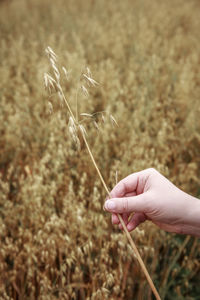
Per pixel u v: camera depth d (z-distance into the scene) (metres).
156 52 4.88
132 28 5.91
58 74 1.17
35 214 1.99
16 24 6.81
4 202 2.16
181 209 1.32
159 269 2.21
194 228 1.36
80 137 2.68
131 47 5.21
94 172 2.52
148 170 1.48
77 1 8.22
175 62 4.65
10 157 2.92
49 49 1.20
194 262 2.06
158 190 1.36
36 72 4.27
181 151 2.81
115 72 4.03
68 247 1.87
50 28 6.54
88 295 1.75
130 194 1.55
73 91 3.21
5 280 1.91
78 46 4.77
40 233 1.79
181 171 2.50
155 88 3.67
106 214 2.16
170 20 6.59
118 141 2.88
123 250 1.74
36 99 3.53
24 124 3.13
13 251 1.88
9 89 3.98
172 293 2.09
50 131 2.88
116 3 7.88
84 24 6.40
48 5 8.16
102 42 5.25
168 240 2.12
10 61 4.63
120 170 2.24
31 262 1.78
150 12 6.97
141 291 1.93
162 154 2.62
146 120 2.96
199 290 2.14
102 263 1.79
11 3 8.34
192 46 5.26
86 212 2.08
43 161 2.33
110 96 3.37
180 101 3.30
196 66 4.39
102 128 2.79
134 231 1.89
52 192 2.09
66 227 1.94
